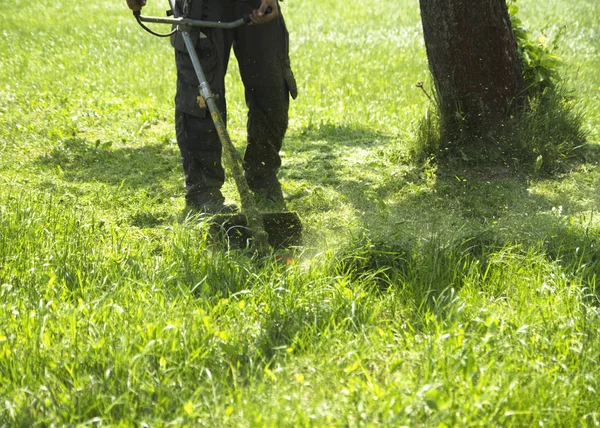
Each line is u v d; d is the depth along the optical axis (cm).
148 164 1080
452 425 437
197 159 844
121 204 886
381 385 496
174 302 571
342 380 486
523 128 1019
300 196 930
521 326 541
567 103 1106
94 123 1336
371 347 525
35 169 1031
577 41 2309
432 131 1042
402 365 505
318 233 782
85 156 1109
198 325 547
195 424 450
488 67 1002
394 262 685
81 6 3153
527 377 485
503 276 652
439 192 923
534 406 456
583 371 499
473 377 479
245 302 608
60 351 511
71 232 754
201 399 476
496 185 941
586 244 706
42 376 491
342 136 1273
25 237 711
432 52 1019
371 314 582
